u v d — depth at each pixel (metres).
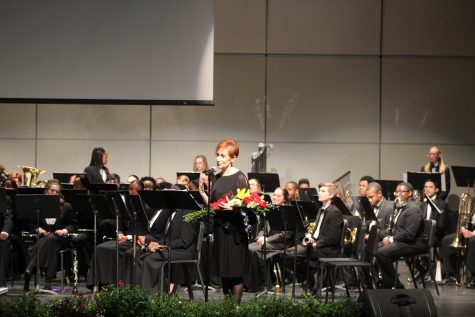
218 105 17.42
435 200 13.74
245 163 17.42
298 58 17.39
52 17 14.59
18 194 11.42
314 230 11.45
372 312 7.62
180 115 17.44
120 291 7.77
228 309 7.70
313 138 17.42
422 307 7.73
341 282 12.78
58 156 17.44
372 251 10.52
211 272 8.55
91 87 14.62
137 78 14.65
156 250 10.60
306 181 15.13
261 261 11.73
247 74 17.41
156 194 9.49
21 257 12.53
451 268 13.41
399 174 17.45
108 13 14.62
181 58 14.67
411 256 11.77
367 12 17.41
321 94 17.42
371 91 17.44
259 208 8.37
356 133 17.44
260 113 17.42
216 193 8.62
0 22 14.52
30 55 14.56
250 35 17.39
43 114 17.42
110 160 17.44
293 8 17.39
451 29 17.45
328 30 17.39
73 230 12.18
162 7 14.62
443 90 17.45
